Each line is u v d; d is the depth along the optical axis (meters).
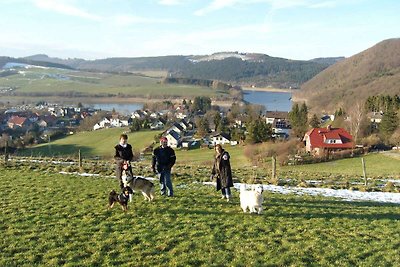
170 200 18.09
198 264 11.37
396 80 162.38
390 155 66.94
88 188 20.34
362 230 15.16
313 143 73.94
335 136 75.00
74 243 12.49
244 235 13.86
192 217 15.64
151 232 13.65
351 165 59.59
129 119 151.50
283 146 69.88
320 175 36.66
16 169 26.38
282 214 16.92
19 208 16.14
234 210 16.94
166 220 15.08
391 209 19.30
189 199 18.48
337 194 23.50
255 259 11.79
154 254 11.91
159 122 139.12
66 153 89.06
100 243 12.55
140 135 111.69
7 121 145.25
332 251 12.70
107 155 80.69
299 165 59.59
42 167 27.72
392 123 78.69
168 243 12.75
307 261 11.95
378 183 30.98
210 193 20.20
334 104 158.00
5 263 10.98
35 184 20.98
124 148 17.14
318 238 13.84
